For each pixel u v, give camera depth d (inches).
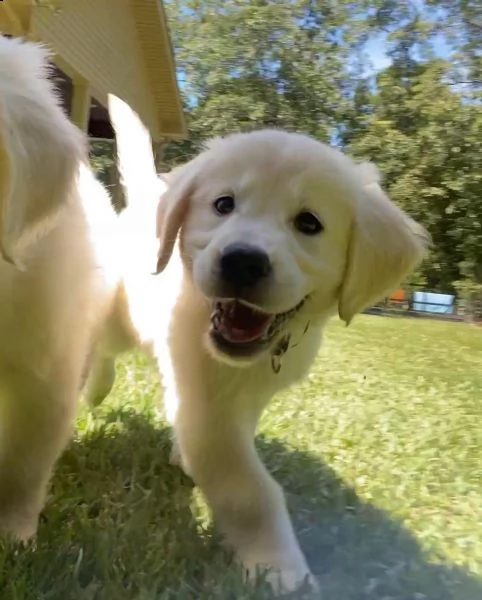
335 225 14.3
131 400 22.4
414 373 37.5
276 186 14.1
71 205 13.6
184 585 11.8
